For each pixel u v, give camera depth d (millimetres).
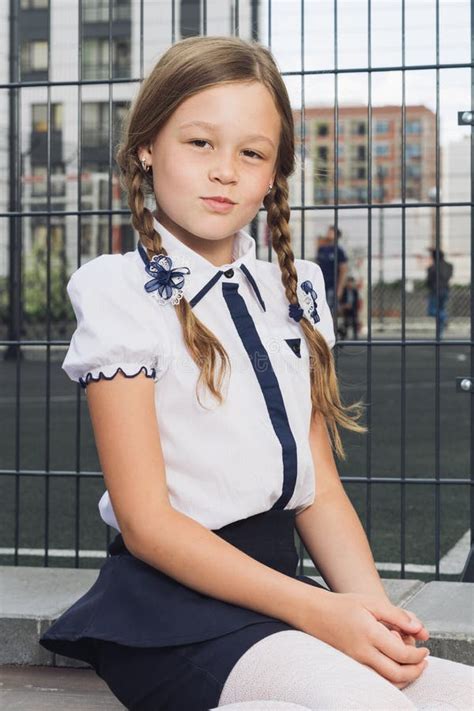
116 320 1335
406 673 1196
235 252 1485
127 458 1298
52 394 9820
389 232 23281
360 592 1406
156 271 1363
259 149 1392
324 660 1156
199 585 1261
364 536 1468
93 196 18453
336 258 2562
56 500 4441
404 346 2527
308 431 1445
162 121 1388
